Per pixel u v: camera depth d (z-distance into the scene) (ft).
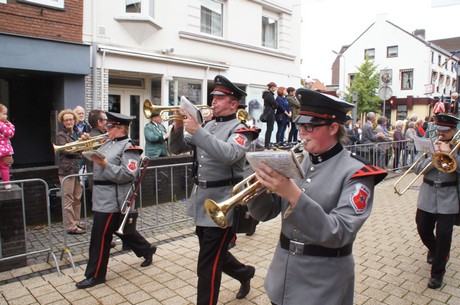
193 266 13.80
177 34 32.86
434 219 13.17
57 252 15.30
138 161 12.80
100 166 12.02
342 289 6.15
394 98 112.78
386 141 33.83
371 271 13.39
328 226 5.23
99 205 12.30
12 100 30.45
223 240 9.62
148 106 10.93
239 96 10.23
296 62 46.03
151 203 22.70
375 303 11.15
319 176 6.22
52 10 25.35
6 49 23.54
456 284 12.44
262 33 42.75
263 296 11.49
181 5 32.99
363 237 17.16
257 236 17.24
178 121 10.61
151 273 13.20
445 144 12.16
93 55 27.61
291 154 4.60
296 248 6.29
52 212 19.30
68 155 17.58
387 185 29.76
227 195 9.91
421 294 11.73
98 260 12.19
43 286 12.20
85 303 11.09
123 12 29.22
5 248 13.33
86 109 27.73
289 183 5.02
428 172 13.10
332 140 6.29
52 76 28.32
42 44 24.91
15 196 13.48
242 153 9.21
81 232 17.78
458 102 50.52
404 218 20.38
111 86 30.86
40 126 31.32
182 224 19.40
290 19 44.98
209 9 36.27
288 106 32.58
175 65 32.68
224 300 11.23
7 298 11.38
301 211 5.11
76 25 26.58
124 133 13.14
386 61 115.75
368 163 6.13
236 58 38.40
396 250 15.49
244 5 38.96
